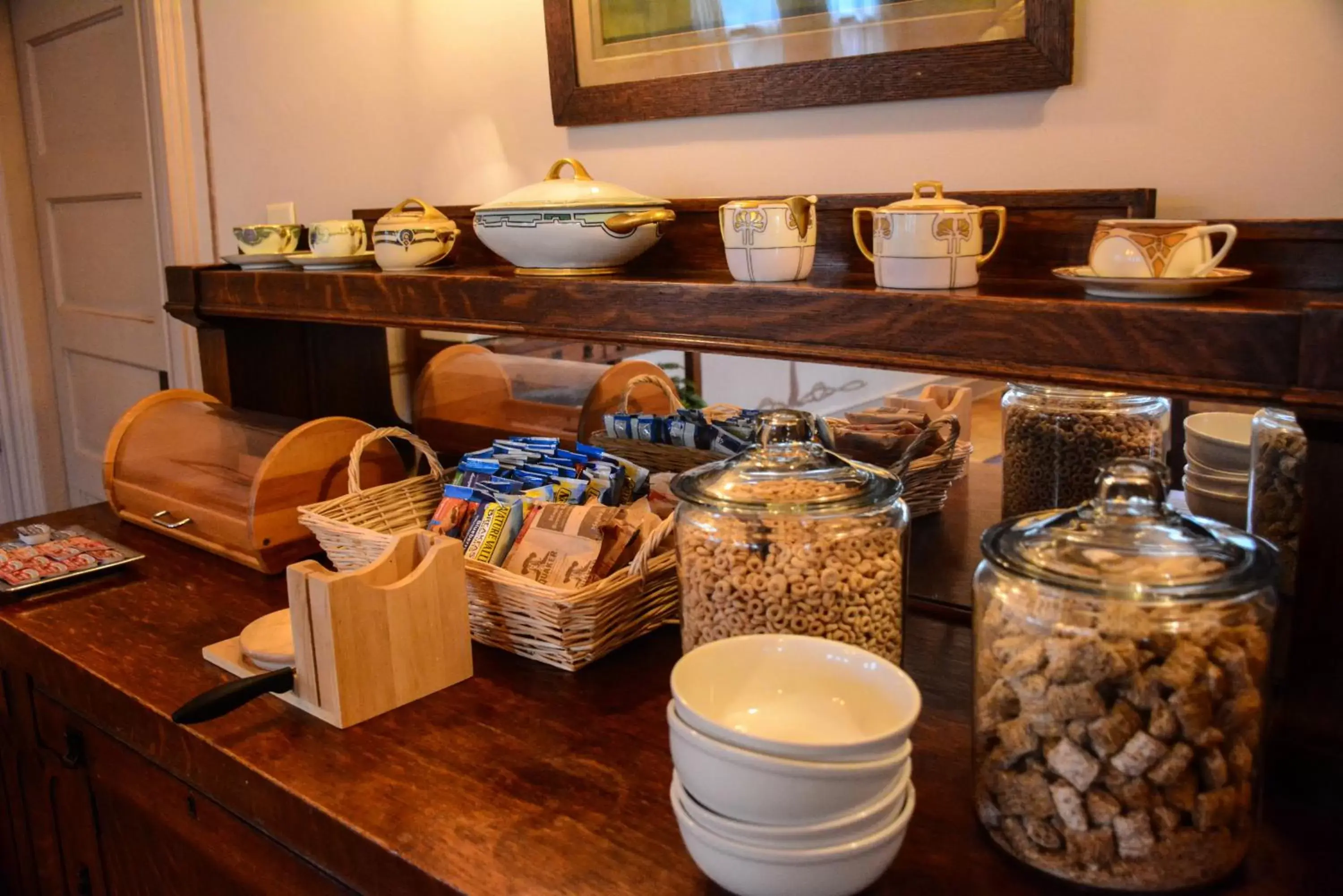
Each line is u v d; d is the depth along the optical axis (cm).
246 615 125
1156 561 68
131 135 212
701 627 89
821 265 122
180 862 108
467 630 105
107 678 109
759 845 65
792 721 76
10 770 141
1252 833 71
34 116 253
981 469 124
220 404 163
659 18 135
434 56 164
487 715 98
